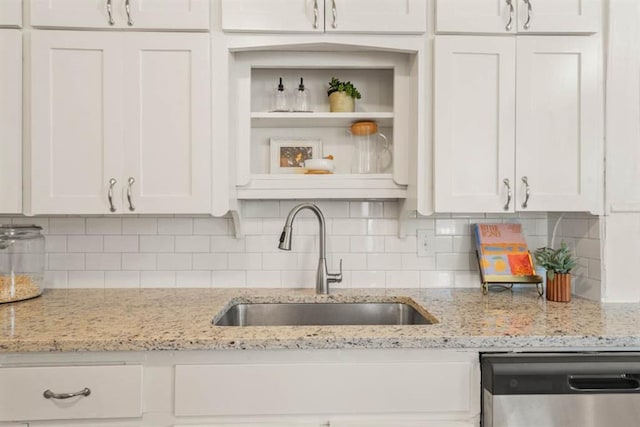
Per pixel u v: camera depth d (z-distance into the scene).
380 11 1.51
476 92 1.52
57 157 1.45
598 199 1.54
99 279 1.80
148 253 1.81
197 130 1.48
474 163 1.53
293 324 1.68
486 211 1.53
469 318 1.33
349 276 1.85
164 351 1.12
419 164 1.54
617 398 1.13
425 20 1.52
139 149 1.47
